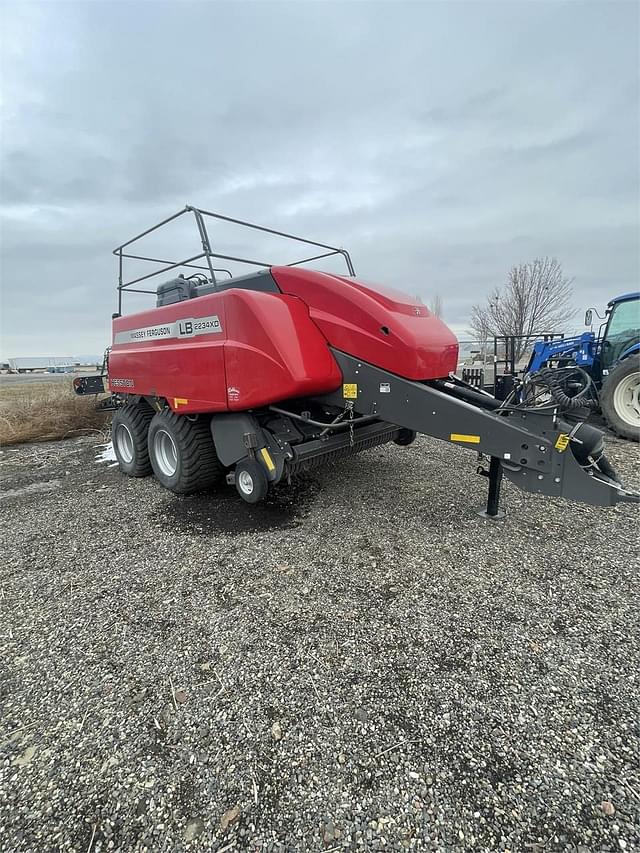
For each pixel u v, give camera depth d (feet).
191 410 12.76
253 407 11.29
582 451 9.18
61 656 7.10
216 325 11.73
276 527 11.65
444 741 5.42
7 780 5.09
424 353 10.43
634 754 5.17
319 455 11.73
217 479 14.56
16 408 30.01
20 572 9.80
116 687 6.43
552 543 10.27
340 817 4.60
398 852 4.28
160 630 7.66
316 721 5.75
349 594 8.55
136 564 9.98
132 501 14.17
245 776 5.06
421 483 14.62
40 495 15.25
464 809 4.64
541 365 30.63
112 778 5.08
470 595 8.38
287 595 8.58
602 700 5.93
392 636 7.32
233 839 4.42
